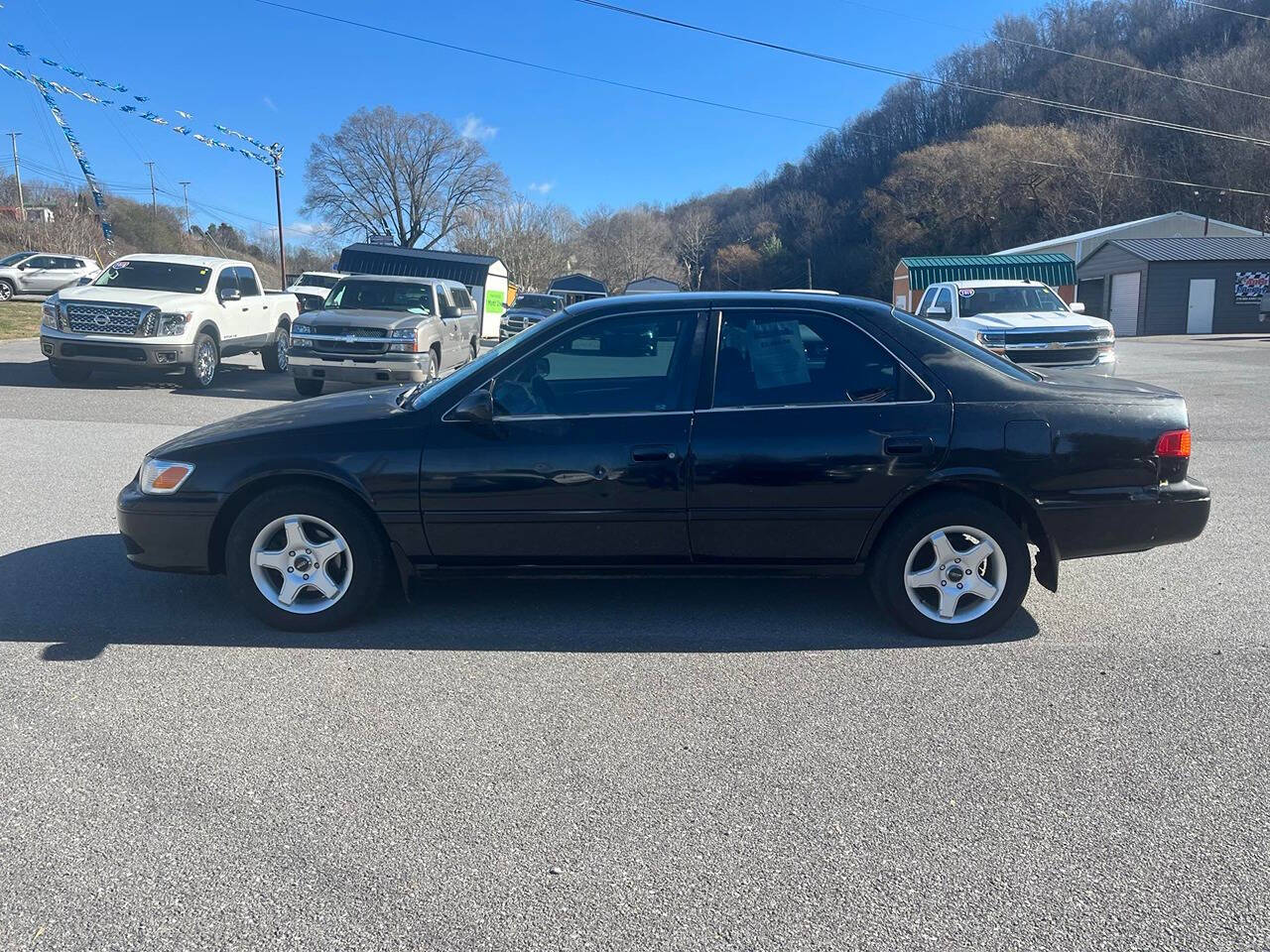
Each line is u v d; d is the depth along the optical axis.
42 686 4.23
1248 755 3.66
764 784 3.45
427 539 4.78
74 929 2.67
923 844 3.08
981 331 14.79
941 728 3.88
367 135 75.62
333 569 4.95
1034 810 3.28
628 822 3.21
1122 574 5.96
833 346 4.81
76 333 14.49
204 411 12.90
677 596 5.47
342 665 4.49
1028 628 5.02
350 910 2.76
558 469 4.69
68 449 9.88
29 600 5.35
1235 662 4.55
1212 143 55.53
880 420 4.68
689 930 2.68
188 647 4.70
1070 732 3.84
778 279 94.12
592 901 2.80
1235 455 10.02
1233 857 3.01
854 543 4.76
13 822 3.18
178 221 71.12
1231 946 2.62
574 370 4.86
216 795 3.36
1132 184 58.94
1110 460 4.70
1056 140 62.41
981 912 2.75
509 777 3.49
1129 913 2.75
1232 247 40.16
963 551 4.79
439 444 4.73
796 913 2.75
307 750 3.69
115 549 6.36
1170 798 3.36
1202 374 19.06
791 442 4.67
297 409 5.30
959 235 68.12
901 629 4.92
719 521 4.72
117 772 3.51
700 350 4.82
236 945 2.61
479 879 2.90
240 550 4.82
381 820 3.21
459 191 78.94
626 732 3.84
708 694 4.20
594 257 99.00
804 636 4.87
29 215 53.59
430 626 5.00
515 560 4.82
